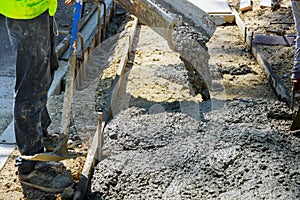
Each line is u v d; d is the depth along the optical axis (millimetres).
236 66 6887
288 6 9312
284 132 4906
